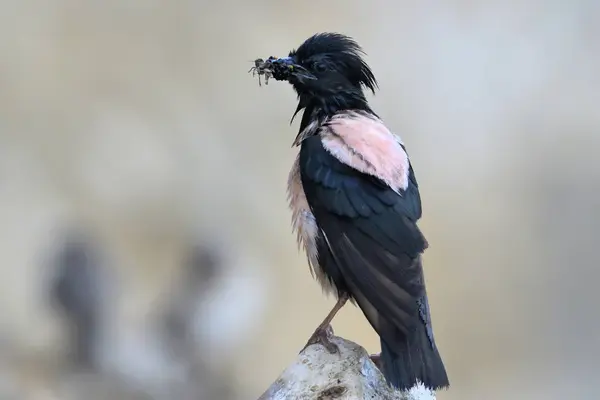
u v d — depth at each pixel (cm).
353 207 640
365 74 750
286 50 1762
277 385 606
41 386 1242
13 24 1719
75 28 1731
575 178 1647
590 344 1509
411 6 1789
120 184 1628
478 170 1652
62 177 1630
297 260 1516
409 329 596
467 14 1788
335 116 717
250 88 1716
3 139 1630
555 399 1440
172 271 1428
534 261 1568
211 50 1748
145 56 1734
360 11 1784
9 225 1534
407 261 621
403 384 583
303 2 1792
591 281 1560
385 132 693
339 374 603
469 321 1512
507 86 1741
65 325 1277
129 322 1311
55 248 1394
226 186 1623
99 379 1246
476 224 1595
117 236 1549
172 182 1633
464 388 1462
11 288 1372
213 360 1312
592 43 1772
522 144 1684
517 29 1784
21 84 1681
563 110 1716
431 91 1727
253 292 1401
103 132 1677
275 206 1608
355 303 666
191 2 1759
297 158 699
